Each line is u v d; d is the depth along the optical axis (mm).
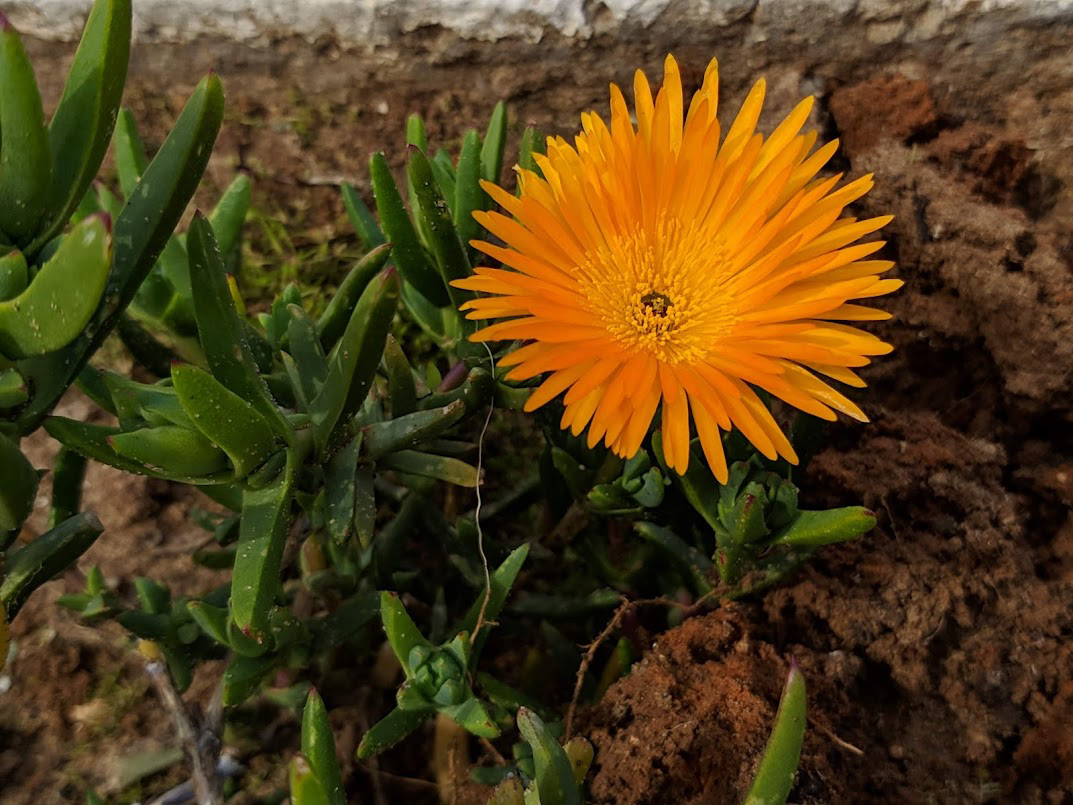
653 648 158
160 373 168
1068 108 218
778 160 146
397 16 228
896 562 169
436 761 176
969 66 223
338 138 242
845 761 152
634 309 152
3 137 106
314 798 98
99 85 109
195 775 145
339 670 186
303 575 181
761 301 138
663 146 150
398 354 152
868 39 223
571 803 116
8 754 180
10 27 97
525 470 226
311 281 245
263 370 158
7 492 112
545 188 151
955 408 200
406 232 165
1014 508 179
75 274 97
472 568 183
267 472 130
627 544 187
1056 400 186
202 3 229
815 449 173
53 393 119
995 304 187
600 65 232
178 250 162
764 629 163
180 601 160
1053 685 157
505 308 133
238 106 241
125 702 186
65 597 155
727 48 228
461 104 239
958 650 162
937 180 200
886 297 202
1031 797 151
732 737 143
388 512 213
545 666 187
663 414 135
